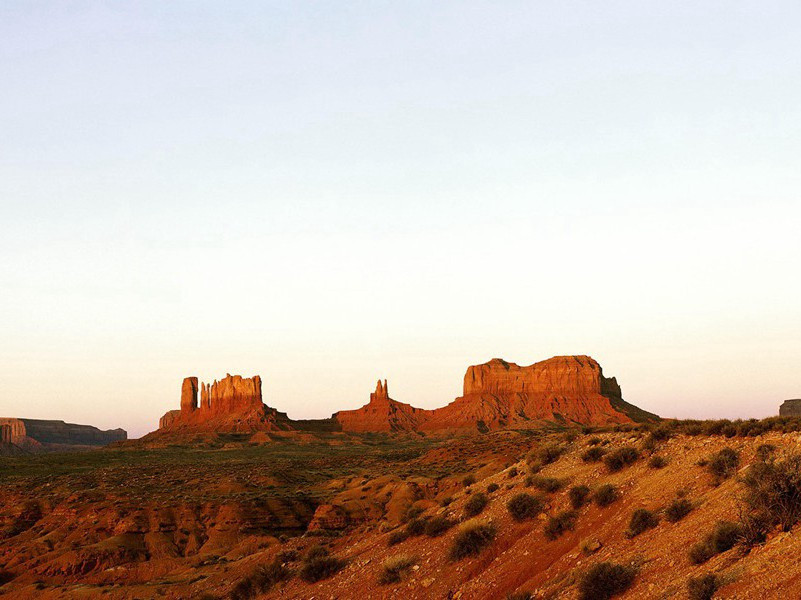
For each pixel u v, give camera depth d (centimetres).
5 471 18250
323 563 3588
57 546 8756
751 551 1927
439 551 3102
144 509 9425
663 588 2000
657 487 2731
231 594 3941
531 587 2491
